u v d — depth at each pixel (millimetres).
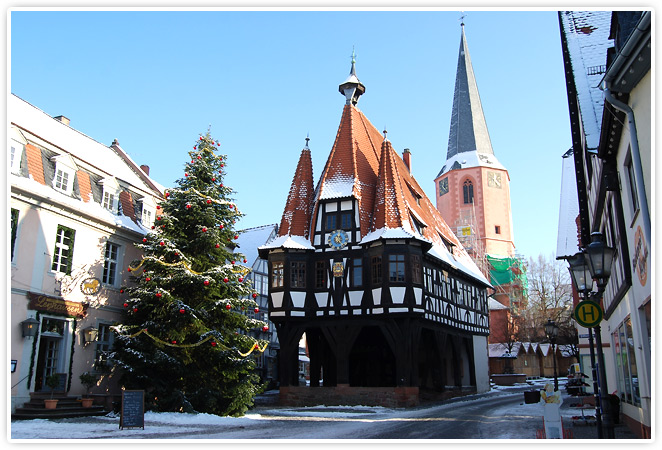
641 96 9617
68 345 19344
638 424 13164
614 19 11891
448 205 80938
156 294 18969
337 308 27641
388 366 32625
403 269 26781
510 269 75312
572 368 52375
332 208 29141
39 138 19500
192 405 19703
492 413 21906
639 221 10781
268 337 44812
